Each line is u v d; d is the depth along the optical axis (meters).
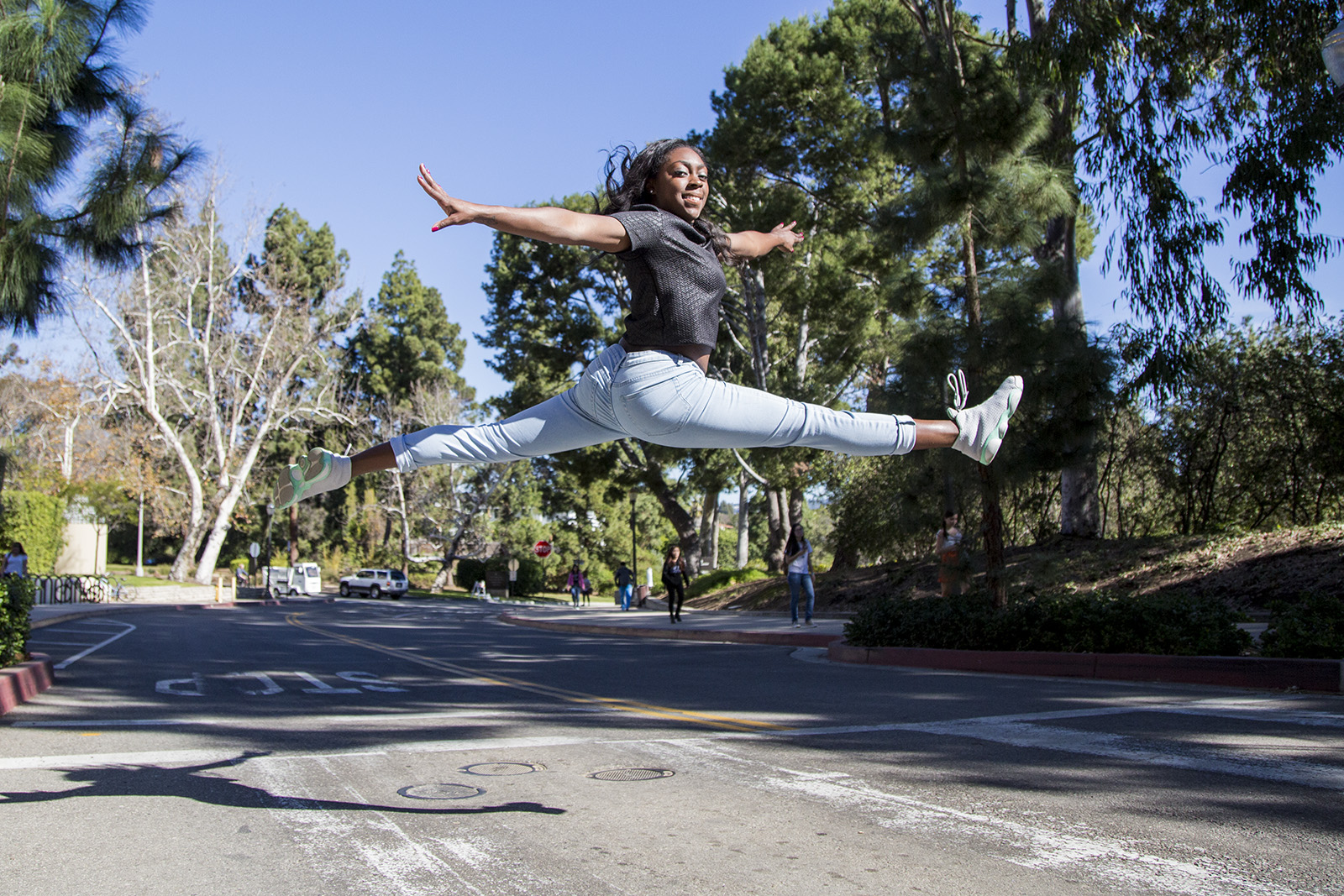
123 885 3.36
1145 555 16.78
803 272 27.78
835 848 3.70
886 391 11.87
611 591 74.25
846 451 3.64
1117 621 10.10
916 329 12.15
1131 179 16.36
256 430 52.81
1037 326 11.69
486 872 3.46
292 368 48.81
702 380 3.33
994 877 3.35
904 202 12.31
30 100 10.18
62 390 44.81
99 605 32.19
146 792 4.71
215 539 48.12
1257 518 18.61
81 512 48.06
